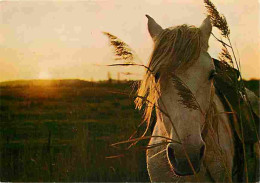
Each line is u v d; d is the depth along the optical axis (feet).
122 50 6.47
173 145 6.02
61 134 20.67
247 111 8.60
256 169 8.84
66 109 21.83
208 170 7.53
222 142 7.88
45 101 24.88
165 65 6.39
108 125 19.07
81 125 18.58
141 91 7.11
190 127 5.92
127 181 16.78
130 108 14.92
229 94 8.73
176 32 6.75
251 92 10.89
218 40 6.90
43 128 21.81
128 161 17.26
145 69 6.95
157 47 6.78
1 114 23.90
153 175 8.31
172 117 6.14
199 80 6.35
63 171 17.20
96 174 17.02
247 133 8.73
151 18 8.23
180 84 5.78
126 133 16.16
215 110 7.61
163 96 6.37
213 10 6.84
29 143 19.43
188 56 6.34
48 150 18.43
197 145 5.84
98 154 17.72
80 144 17.89
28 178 16.63
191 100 5.75
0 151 19.20
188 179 7.63
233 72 6.97
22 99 25.27
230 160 8.04
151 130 9.49
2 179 16.58
